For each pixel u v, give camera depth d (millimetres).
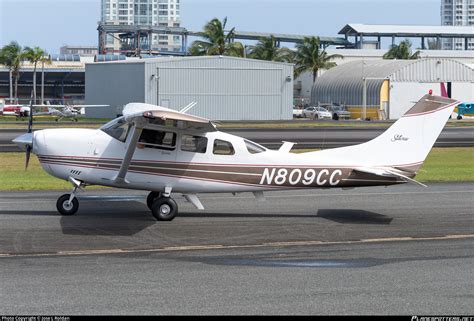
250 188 49062
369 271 34156
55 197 57406
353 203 56188
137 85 195625
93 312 27281
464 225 46812
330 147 106438
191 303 28547
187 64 196250
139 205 53562
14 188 62781
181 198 57312
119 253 37312
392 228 45531
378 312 27609
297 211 51969
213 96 199750
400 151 49656
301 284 31609
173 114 42406
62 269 33750
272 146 105625
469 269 34750
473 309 28109
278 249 38969
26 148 50938
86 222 46125
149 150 47500
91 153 47688
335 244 40500
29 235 41469
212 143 48250
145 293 29891
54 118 196250
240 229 44594
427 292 30547
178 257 36656
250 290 30516
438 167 84312
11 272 33062
